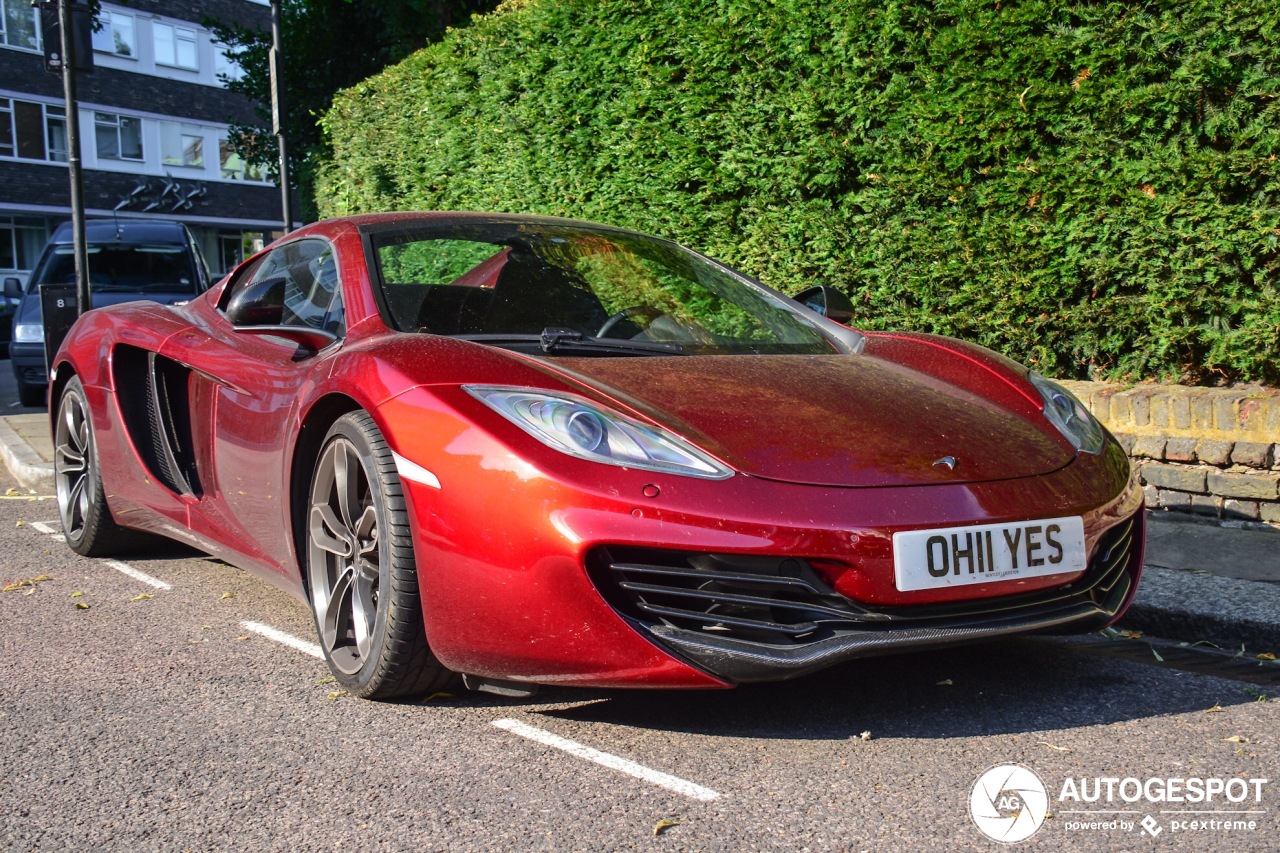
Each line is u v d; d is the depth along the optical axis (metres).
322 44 14.11
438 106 8.87
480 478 2.54
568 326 3.29
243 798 2.30
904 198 5.64
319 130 14.22
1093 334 5.21
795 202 6.06
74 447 4.78
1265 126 4.55
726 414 2.70
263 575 3.57
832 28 5.73
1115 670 3.10
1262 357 4.65
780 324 3.60
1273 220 4.51
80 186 8.48
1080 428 3.03
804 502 2.47
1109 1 4.86
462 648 2.61
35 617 3.72
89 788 2.37
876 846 2.06
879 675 3.03
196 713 2.81
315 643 3.41
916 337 3.65
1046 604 2.67
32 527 5.37
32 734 2.68
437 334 3.13
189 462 4.00
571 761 2.47
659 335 3.32
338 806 2.26
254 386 3.45
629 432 2.55
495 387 2.68
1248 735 2.59
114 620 3.67
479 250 3.56
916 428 2.78
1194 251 4.77
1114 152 4.97
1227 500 4.57
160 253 11.16
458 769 2.44
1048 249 5.20
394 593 2.72
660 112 6.75
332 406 3.03
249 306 3.44
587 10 7.08
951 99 5.36
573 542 2.43
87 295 8.48
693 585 2.51
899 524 2.48
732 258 6.44
